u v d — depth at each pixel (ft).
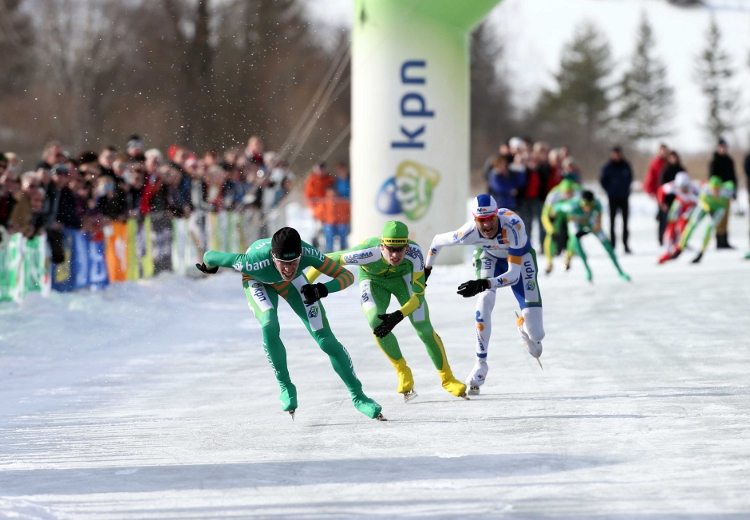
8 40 296.51
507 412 48.11
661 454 38.58
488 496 33.17
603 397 51.19
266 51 292.40
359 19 131.34
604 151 636.07
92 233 90.38
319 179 158.51
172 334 76.84
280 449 41.37
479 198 51.21
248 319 86.58
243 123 282.36
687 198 146.20
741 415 45.78
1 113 293.64
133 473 37.68
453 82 131.03
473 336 75.31
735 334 73.26
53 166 88.02
